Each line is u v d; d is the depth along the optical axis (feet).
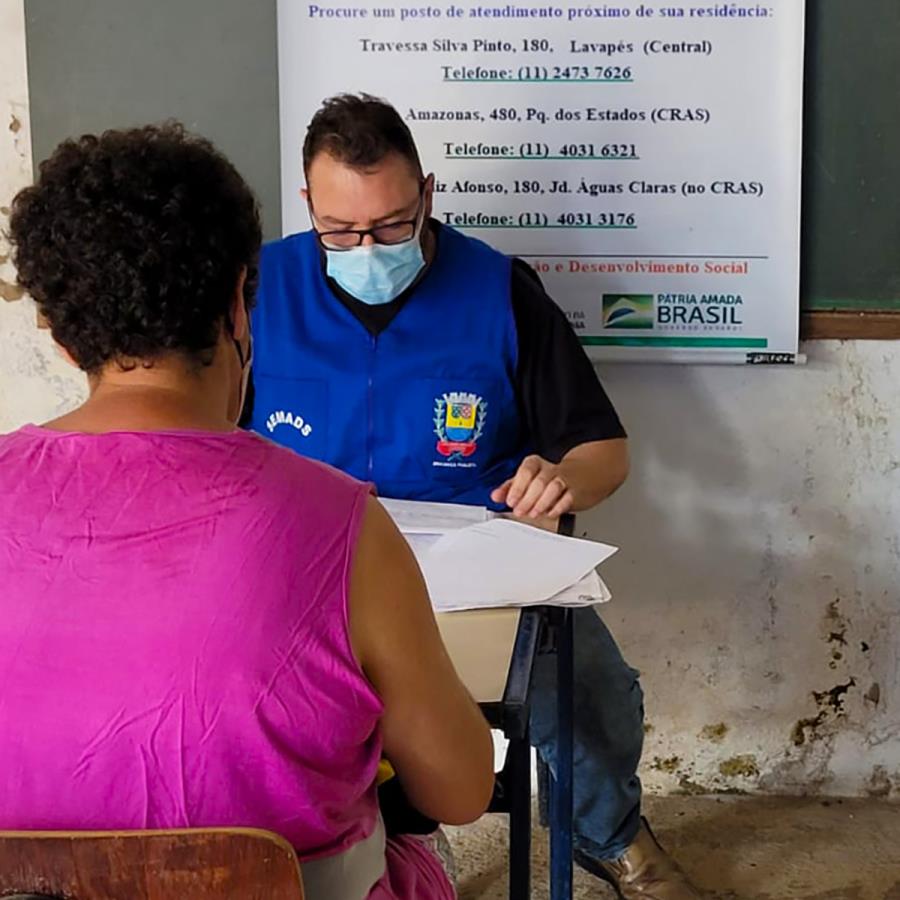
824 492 7.51
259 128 7.11
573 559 4.91
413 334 6.29
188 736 2.86
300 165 7.14
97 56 7.06
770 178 6.95
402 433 6.33
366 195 5.66
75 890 2.75
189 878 2.76
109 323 3.00
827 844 7.48
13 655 2.86
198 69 7.06
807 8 6.79
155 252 2.96
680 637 7.79
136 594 2.88
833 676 7.80
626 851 6.81
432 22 6.92
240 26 6.99
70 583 2.89
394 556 3.15
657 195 7.02
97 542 2.91
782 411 7.39
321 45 6.99
